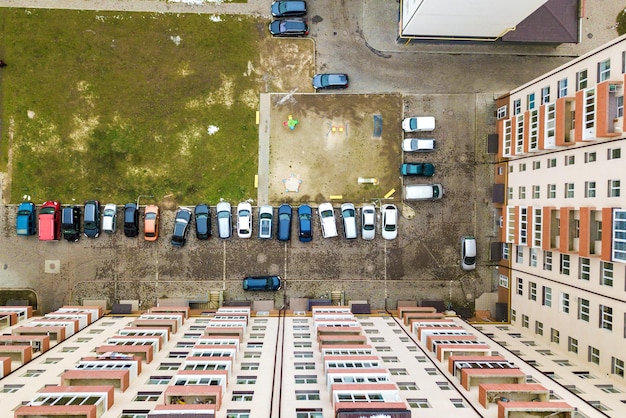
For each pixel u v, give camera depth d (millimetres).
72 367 25203
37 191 35031
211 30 35375
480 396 21672
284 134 35656
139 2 35125
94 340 28969
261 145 35594
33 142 34906
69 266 35469
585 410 21000
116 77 35094
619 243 22766
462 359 24703
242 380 24078
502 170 35375
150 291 35688
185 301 35438
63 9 34812
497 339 30734
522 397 21328
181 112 35281
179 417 19500
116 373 22562
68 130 35000
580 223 25594
